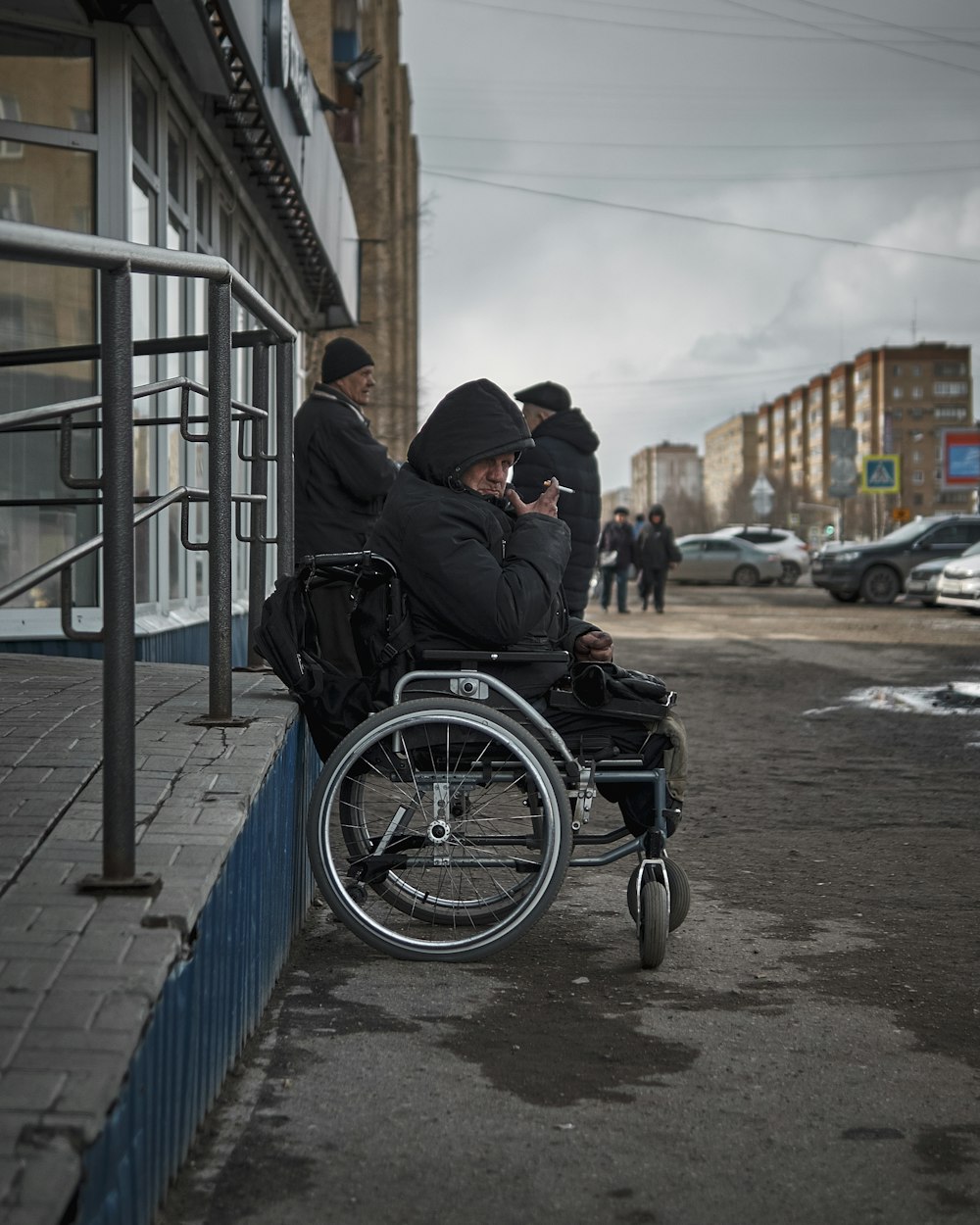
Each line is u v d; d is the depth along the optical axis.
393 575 4.27
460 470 4.32
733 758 8.60
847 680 13.53
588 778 4.21
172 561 9.80
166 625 9.03
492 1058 3.45
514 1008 3.84
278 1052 3.43
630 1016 3.80
